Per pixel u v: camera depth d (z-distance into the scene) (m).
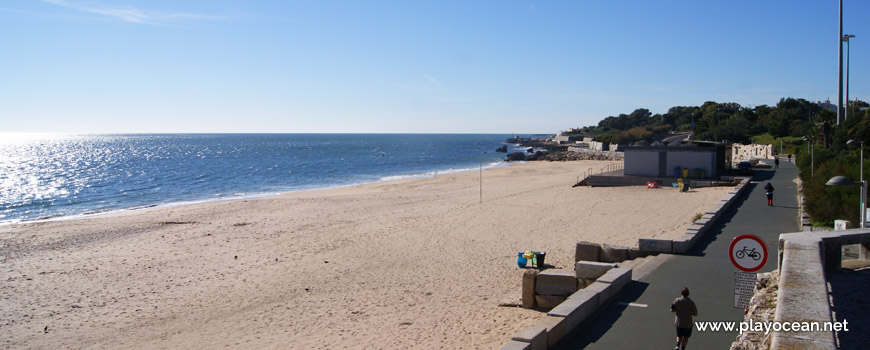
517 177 63.03
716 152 42.44
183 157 125.62
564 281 14.37
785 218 23.88
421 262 21.38
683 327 9.27
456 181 59.72
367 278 19.38
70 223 33.22
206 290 18.58
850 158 25.58
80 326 15.41
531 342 9.05
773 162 60.25
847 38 38.84
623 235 24.67
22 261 23.25
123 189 58.28
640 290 13.18
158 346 13.78
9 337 14.66
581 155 107.81
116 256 23.97
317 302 16.84
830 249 8.33
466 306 15.64
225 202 42.69
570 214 31.61
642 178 43.06
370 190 51.62
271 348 13.26
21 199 50.25
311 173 79.69
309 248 24.77
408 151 161.75
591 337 10.35
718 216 23.89
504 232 26.86
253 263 22.20
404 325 14.32
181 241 27.12
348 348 12.95
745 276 9.58
